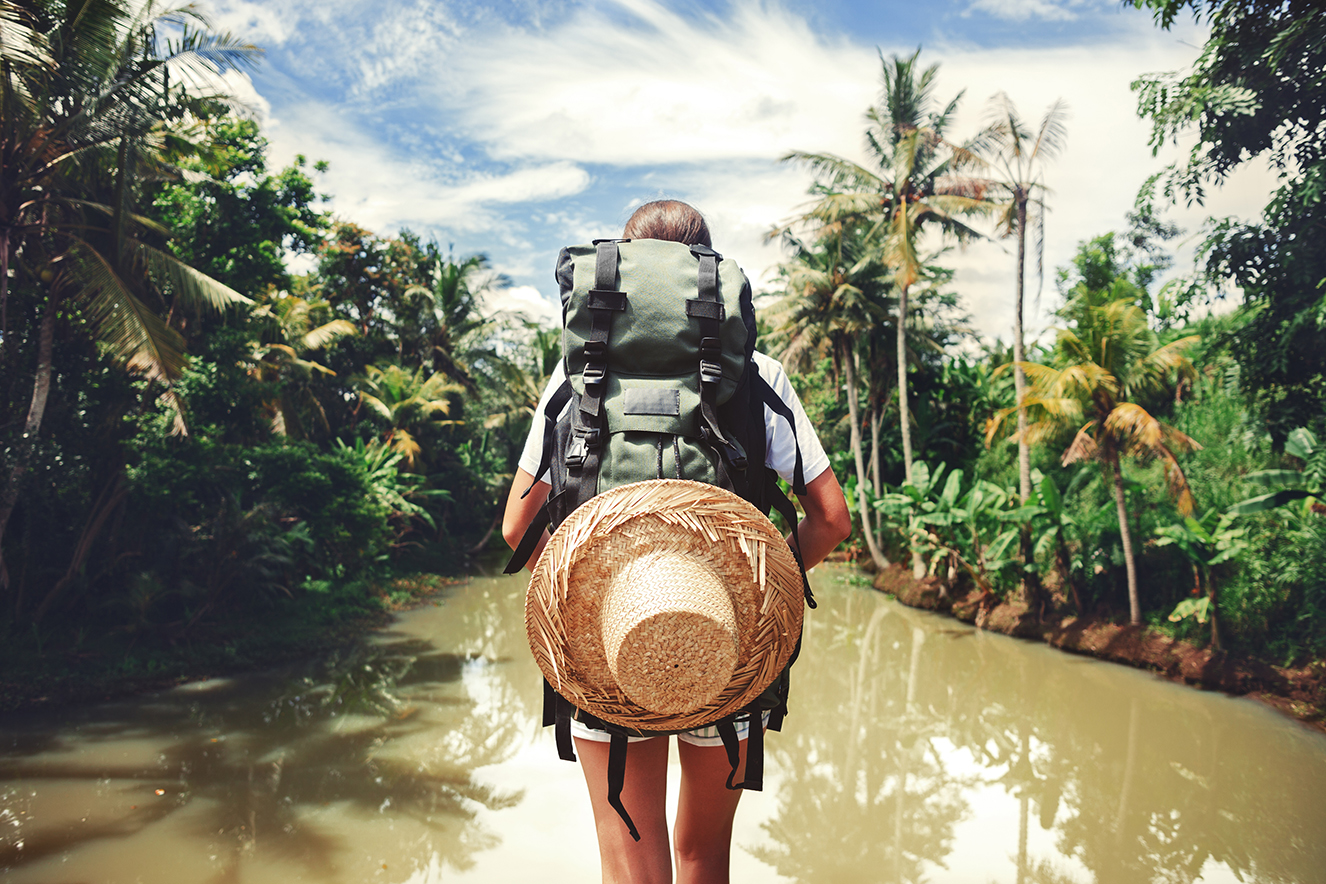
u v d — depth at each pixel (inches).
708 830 46.8
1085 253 728.3
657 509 35.9
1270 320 433.7
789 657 38.4
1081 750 369.7
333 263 1088.2
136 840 262.7
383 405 984.9
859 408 1029.8
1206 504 541.6
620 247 42.4
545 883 239.1
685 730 38.0
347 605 650.8
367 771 329.7
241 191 665.6
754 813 300.7
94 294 431.2
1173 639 505.4
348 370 1038.4
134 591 462.6
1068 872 253.4
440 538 1099.3
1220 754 361.1
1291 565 444.8
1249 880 249.0
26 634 444.5
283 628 554.9
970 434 944.3
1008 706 435.8
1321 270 397.4
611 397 39.1
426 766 336.5
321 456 693.3
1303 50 364.5
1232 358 472.7
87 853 252.8
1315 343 421.4
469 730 385.1
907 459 784.3
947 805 308.8
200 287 475.8
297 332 821.9
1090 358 515.5
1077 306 551.5
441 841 267.1
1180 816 297.6
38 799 292.4
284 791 306.5
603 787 44.2
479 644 585.9
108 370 487.2
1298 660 447.5
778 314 896.3
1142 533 555.2
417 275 1171.9
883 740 386.9
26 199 419.2
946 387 970.1
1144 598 553.3
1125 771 344.2
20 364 466.6
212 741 358.9
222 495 556.7
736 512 36.5
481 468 1191.6
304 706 414.6
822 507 44.9
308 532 627.2
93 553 490.0
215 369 536.1
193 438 507.2
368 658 530.3
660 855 42.8
